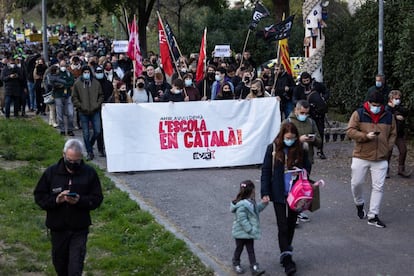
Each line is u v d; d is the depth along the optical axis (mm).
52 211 6559
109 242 8742
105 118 13117
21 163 13992
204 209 10555
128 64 20406
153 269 7867
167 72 15547
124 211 10234
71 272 6477
